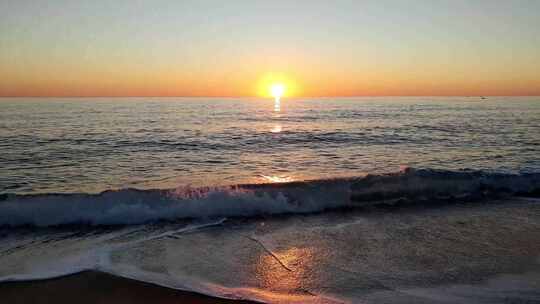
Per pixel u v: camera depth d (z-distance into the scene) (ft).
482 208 25.17
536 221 22.30
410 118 134.21
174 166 43.09
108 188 32.19
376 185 27.20
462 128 90.68
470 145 59.93
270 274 15.19
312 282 14.47
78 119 127.65
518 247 18.17
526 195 28.35
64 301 13.03
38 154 51.26
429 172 29.22
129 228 21.12
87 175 37.65
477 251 17.63
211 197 24.20
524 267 15.88
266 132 85.25
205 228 21.16
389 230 20.80
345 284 14.28
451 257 16.92
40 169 40.68
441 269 15.64
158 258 16.78
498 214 23.79
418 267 15.88
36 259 16.56
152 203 23.38
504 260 16.60
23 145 60.39
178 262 16.34
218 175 37.93
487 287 14.05
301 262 16.37
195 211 23.40
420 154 51.78
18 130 85.40
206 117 150.00
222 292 13.66
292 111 209.36
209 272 15.35
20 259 16.56
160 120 128.16
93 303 12.92
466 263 16.25
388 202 26.63
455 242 18.85
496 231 20.52
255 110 225.15
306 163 45.29
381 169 41.14
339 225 21.75
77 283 14.29
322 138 72.64
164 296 13.37
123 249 17.89
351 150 56.44
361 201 26.25
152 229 20.97
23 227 21.12
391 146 60.23
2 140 66.74
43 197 22.76
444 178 28.86
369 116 150.71
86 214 22.16
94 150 55.52
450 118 131.54
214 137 74.18
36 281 14.40
